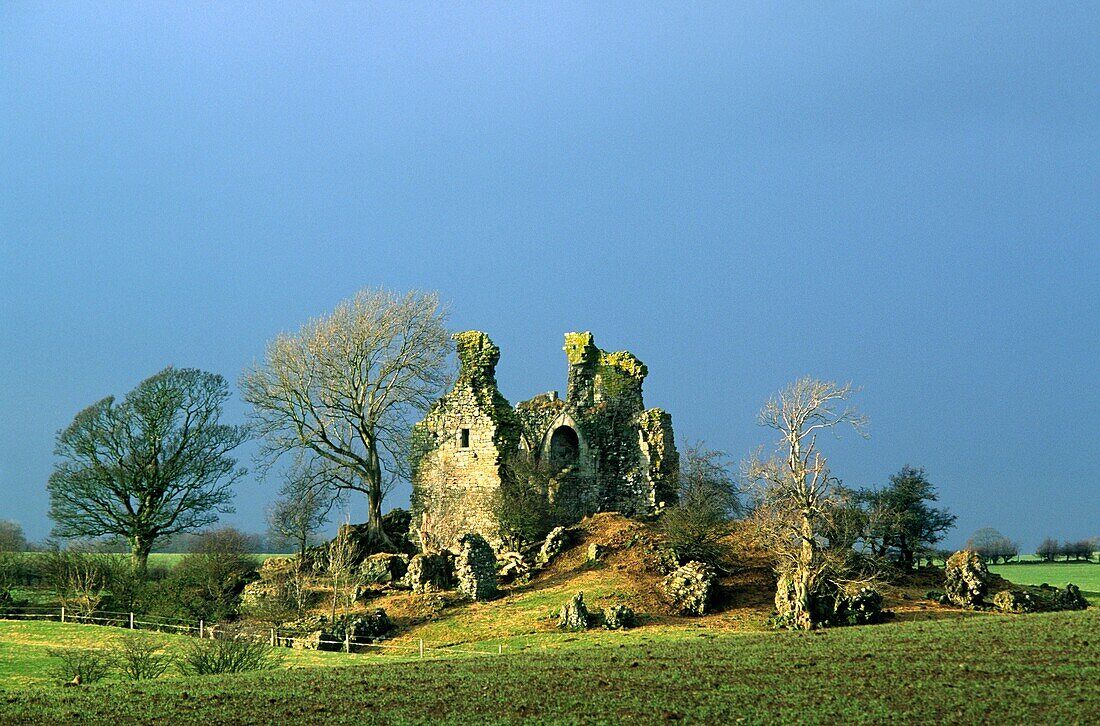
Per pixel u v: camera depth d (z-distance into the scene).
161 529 96.12
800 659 49.12
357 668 52.62
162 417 96.56
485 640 64.19
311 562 85.69
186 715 42.62
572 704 41.97
